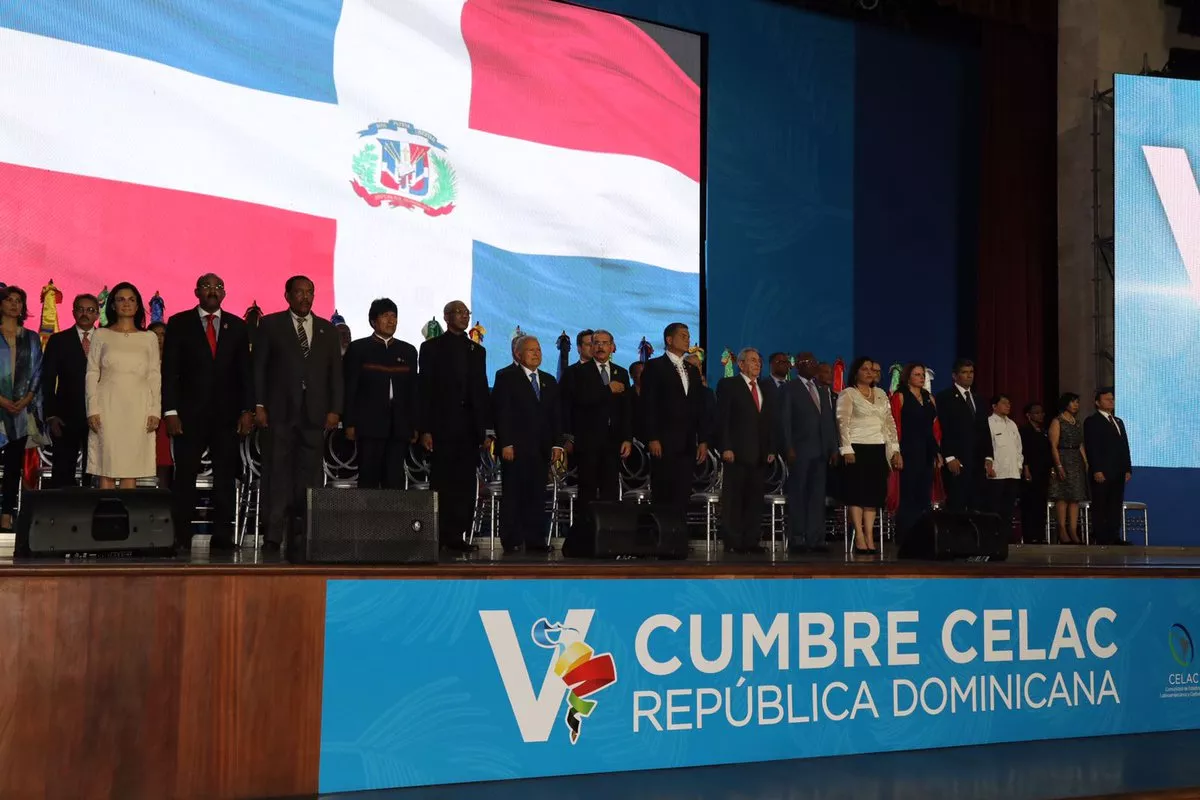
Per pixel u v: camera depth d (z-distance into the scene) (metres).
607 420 5.98
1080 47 9.42
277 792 3.09
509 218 7.62
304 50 7.04
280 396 4.99
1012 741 4.00
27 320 6.14
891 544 7.76
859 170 9.27
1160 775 3.50
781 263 8.91
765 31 8.96
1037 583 4.09
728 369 8.58
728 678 3.61
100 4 6.43
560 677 3.41
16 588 2.87
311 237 6.98
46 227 6.21
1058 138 9.52
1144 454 8.52
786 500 6.76
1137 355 8.57
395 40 7.33
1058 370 9.42
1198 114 8.87
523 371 5.58
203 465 6.32
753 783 3.32
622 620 3.49
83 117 6.35
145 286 6.48
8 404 5.16
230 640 3.08
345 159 7.12
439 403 5.42
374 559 3.42
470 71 7.57
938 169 9.56
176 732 3.00
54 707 2.88
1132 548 7.67
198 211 6.66
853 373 6.42
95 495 3.77
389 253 7.22
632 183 8.08
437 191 7.39
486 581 3.35
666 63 8.28
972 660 3.96
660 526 4.40
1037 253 9.48
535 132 7.76
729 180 8.74
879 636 3.83
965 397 6.77
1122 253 8.61
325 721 3.15
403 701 3.23
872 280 9.25
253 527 6.20
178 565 3.08
